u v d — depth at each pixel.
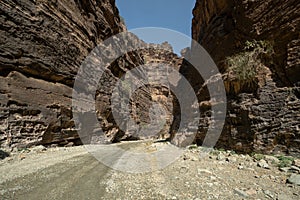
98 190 4.78
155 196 4.42
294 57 9.09
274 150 8.88
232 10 14.50
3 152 8.62
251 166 7.42
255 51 10.99
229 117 11.88
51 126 13.05
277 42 10.01
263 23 10.94
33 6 13.04
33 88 12.24
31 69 12.34
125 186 5.12
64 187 4.91
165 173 6.50
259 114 9.83
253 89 10.78
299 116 8.42
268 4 10.79
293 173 6.32
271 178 5.87
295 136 8.31
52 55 14.30
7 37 10.93
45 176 5.77
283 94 9.27
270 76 10.12
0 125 9.62
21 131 10.73
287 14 9.73
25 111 11.25
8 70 10.91
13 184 4.92
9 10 11.15
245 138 10.40
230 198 4.35
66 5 17.70
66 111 14.95
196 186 5.10
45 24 14.00
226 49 14.53
